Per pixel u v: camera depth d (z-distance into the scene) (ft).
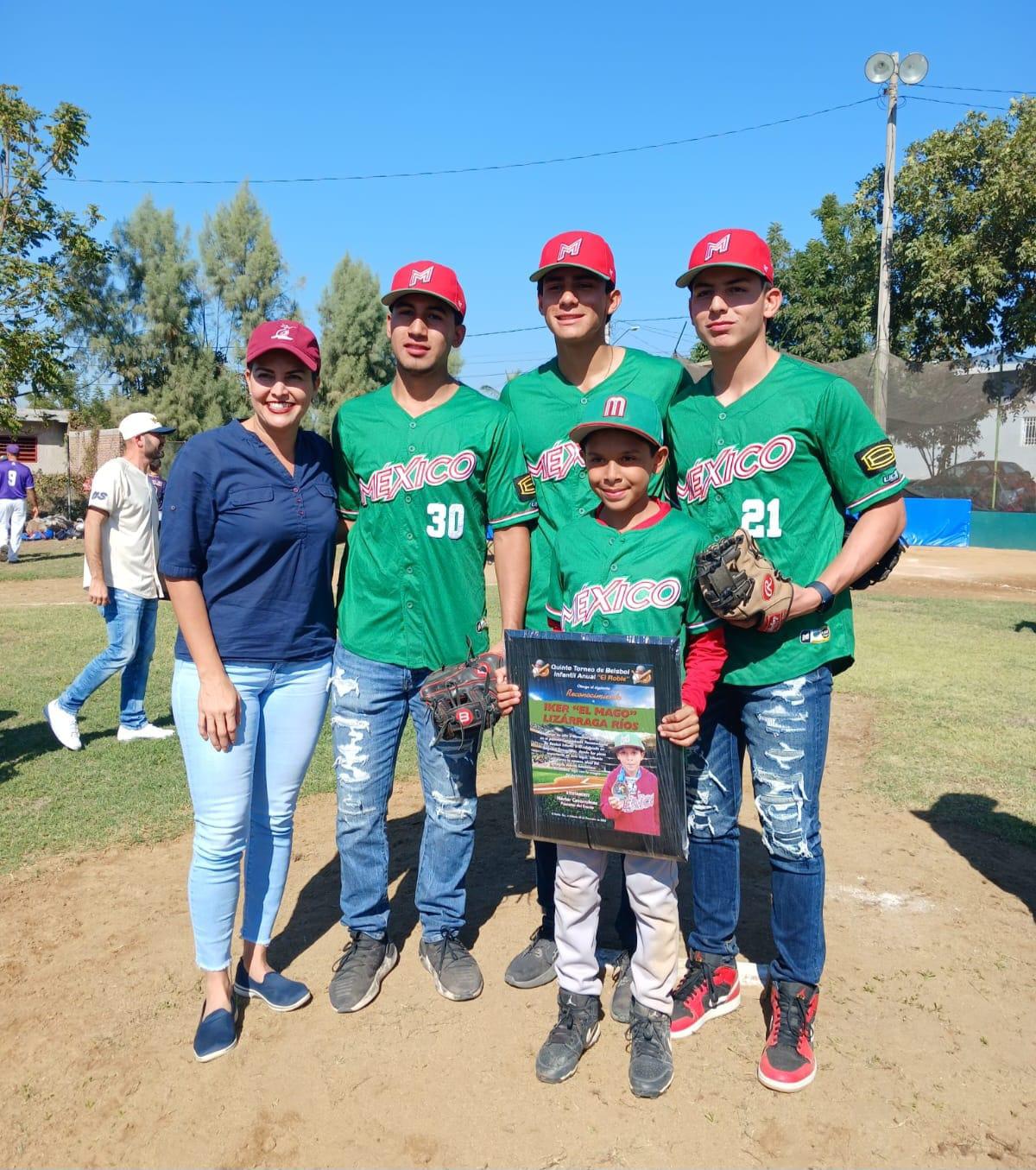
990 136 69.82
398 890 13.28
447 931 10.78
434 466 9.98
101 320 108.37
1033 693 23.71
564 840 9.00
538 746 8.91
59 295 58.23
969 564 60.70
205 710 9.18
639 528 8.95
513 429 10.21
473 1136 8.36
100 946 11.51
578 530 9.28
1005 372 63.62
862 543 8.63
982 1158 8.05
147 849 14.34
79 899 12.73
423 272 9.80
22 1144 8.28
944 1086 8.96
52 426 101.04
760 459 8.89
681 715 8.24
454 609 10.32
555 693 8.73
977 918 12.25
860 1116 8.57
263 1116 8.64
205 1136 8.39
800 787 8.98
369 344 110.63
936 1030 9.84
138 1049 9.57
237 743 9.48
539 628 10.84
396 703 10.46
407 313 9.83
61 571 49.08
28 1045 9.61
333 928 12.14
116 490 18.06
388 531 10.17
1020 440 73.92
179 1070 9.26
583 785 8.77
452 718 9.39
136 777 17.28
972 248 70.44
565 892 9.29
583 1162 8.04
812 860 9.05
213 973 9.70
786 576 8.80
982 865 13.82
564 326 10.06
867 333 86.84
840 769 17.99
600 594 8.93
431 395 10.31
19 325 57.06
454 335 10.27
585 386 10.46
